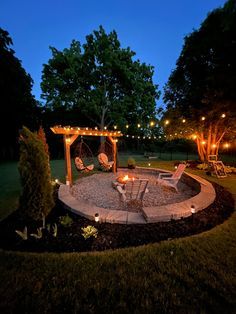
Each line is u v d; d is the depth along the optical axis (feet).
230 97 27.43
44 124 66.49
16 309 6.51
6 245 10.30
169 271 8.15
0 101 50.47
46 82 57.06
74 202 15.56
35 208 12.47
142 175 31.71
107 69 55.83
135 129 61.57
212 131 38.73
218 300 6.72
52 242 10.43
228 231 11.53
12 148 59.36
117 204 17.49
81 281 7.66
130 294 7.04
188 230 11.70
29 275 8.02
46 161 12.80
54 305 6.63
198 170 34.58
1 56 48.08
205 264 8.55
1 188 22.36
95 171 34.99
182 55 36.73
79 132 24.08
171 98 44.78
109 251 9.57
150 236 11.01
